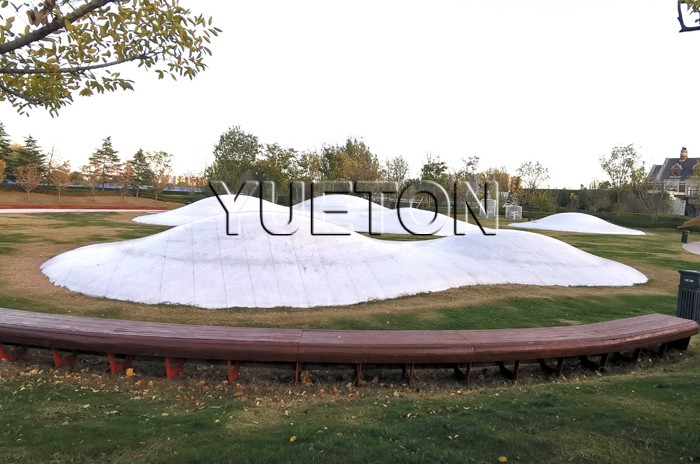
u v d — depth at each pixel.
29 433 3.71
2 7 3.09
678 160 64.38
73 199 60.34
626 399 4.84
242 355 5.21
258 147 52.25
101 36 3.59
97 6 3.30
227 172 49.94
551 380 6.00
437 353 5.40
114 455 3.43
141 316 8.54
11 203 53.91
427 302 10.42
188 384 5.35
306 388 5.37
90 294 9.77
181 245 11.07
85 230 22.58
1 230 20.67
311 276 10.45
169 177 76.69
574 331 6.38
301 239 11.45
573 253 15.31
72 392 4.80
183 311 8.97
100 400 4.62
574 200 55.78
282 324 8.42
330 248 11.51
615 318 9.80
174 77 4.19
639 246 25.69
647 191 48.94
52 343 5.41
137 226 26.80
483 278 12.79
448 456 3.46
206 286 9.75
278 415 4.46
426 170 50.00
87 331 5.44
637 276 15.02
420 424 4.11
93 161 65.62
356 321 8.77
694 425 4.08
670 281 14.98
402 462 3.37
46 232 20.73
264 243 10.98
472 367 6.08
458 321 9.02
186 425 4.05
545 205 54.16
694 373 6.25
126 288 9.76
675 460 3.48
